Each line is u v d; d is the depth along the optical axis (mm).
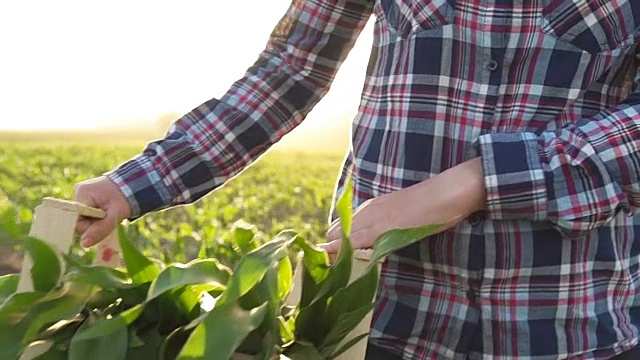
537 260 1642
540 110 1628
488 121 1644
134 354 1288
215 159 1870
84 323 1293
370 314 1365
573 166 1524
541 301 1658
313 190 11773
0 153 14523
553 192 1521
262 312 1243
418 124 1682
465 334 1682
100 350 1236
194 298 1328
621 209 1569
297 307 1402
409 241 1300
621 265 1705
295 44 1943
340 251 1354
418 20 1692
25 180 10742
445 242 1667
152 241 5703
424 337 1721
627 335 1721
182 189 1842
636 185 1537
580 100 1639
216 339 1172
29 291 1328
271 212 9539
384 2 1797
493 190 1509
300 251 1466
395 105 1723
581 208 1524
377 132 1759
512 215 1542
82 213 1540
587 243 1661
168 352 1297
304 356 1312
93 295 1337
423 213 1474
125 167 1809
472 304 1680
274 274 1305
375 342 1755
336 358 1367
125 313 1218
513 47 1626
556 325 1664
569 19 1610
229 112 1908
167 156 1835
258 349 1303
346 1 1889
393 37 1757
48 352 1277
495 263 1644
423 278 1720
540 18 1617
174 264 1274
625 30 1619
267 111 1920
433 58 1672
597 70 1626
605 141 1525
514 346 1660
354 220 1458
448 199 1494
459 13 1654
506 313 1661
